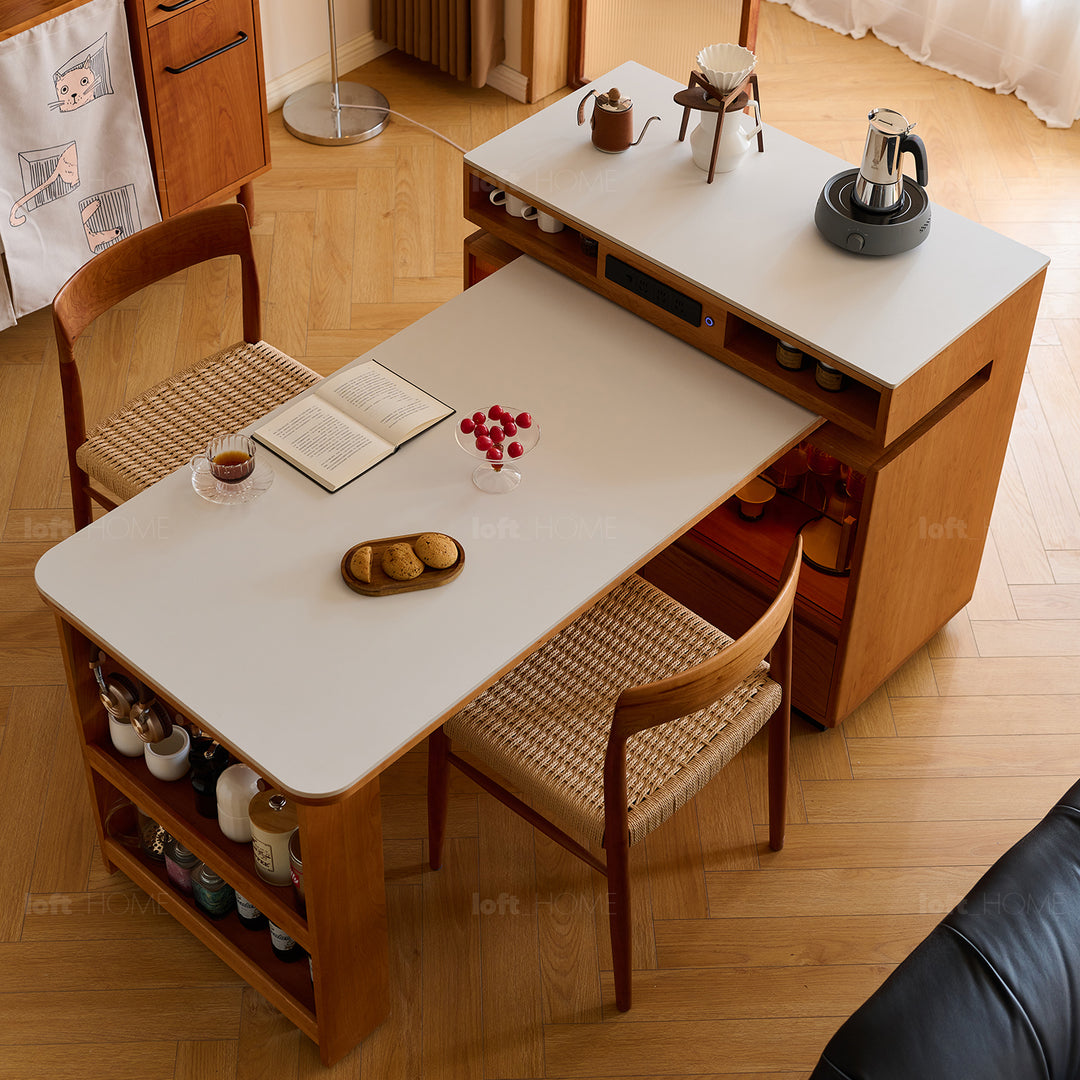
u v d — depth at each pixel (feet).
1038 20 14.01
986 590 10.02
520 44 13.98
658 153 8.73
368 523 6.98
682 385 7.82
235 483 7.12
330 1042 7.30
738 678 6.46
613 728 6.27
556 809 6.91
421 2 13.88
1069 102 14.05
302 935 6.83
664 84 9.31
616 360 7.96
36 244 10.82
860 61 15.12
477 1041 7.61
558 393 7.72
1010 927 5.91
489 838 8.56
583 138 8.86
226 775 7.13
